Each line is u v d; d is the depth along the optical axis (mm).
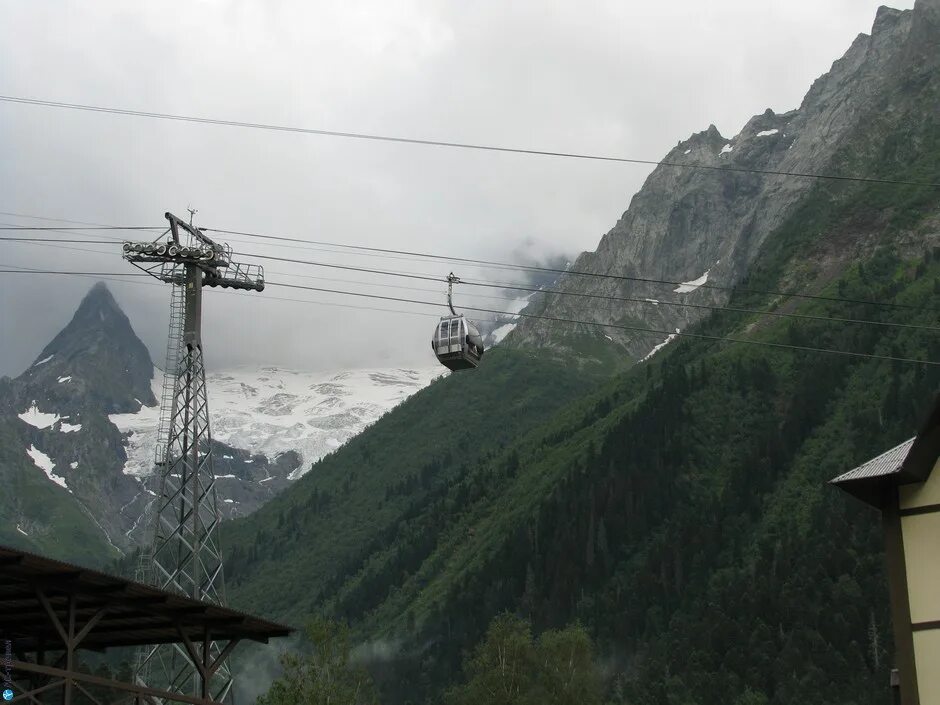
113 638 47812
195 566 63562
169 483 66062
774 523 176375
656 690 135750
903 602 33375
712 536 179500
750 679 133375
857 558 152500
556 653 100562
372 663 194875
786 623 143500
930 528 33750
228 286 69812
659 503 199125
